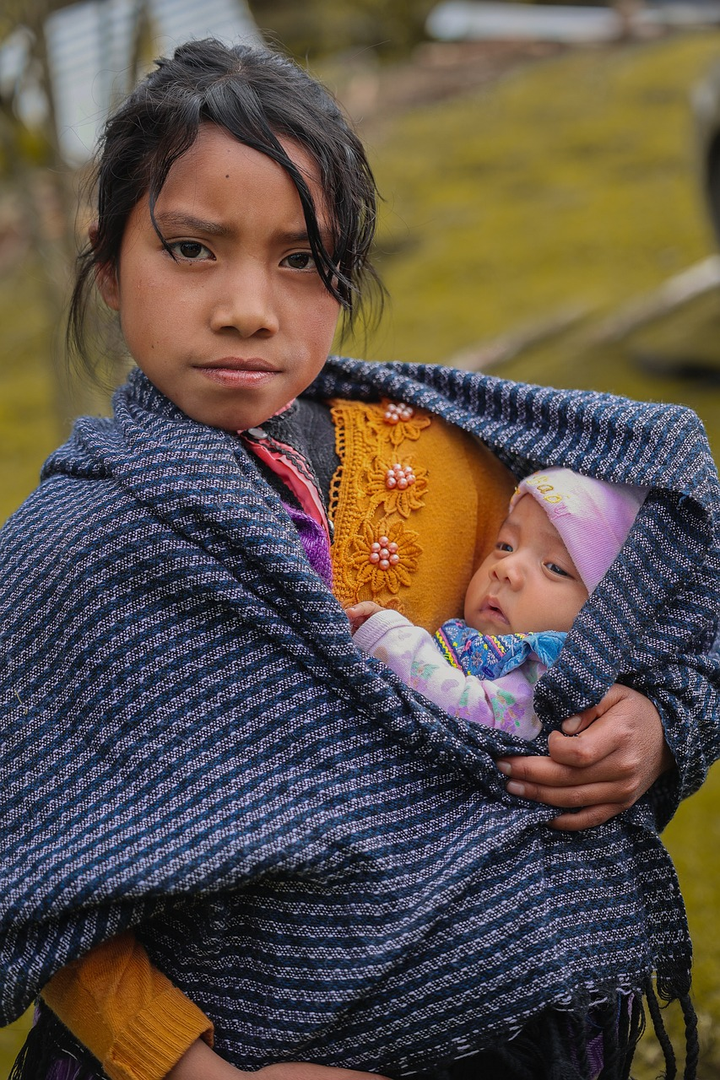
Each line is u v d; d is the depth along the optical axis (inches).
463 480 58.1
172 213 46.2
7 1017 44.9
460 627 55.1
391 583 54.6
